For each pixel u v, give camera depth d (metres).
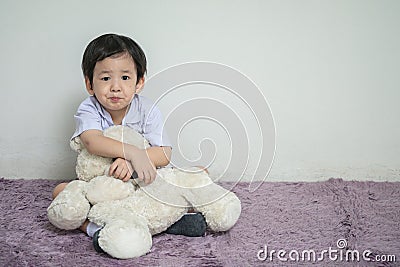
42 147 1.99
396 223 1.57
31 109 1.97
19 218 1.60
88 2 1.92
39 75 1.95
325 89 1.99
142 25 1.93
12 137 1.99
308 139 2.01
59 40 1.93
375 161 2.02
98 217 1.40
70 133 1.98
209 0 1.93
